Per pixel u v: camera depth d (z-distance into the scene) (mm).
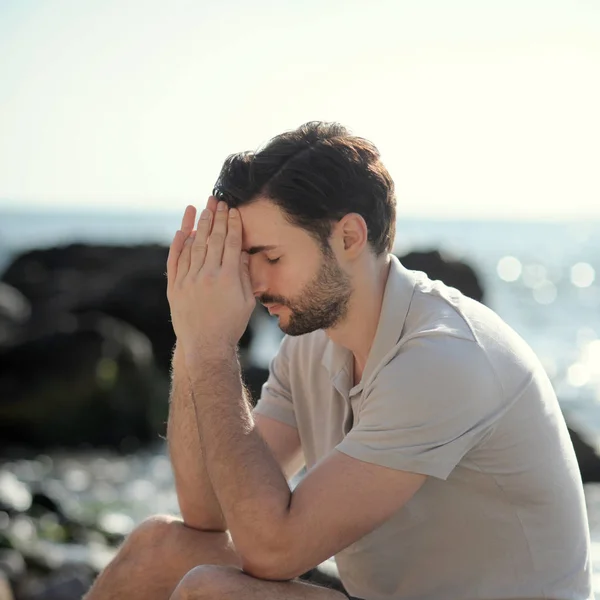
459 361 2795
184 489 3260
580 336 27484
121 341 13867
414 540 2969
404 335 2928
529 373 2906
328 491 2775
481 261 60219
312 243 2928
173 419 3328
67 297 19969
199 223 3109
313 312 2986
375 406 2826
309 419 3355
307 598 2814
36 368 13320
